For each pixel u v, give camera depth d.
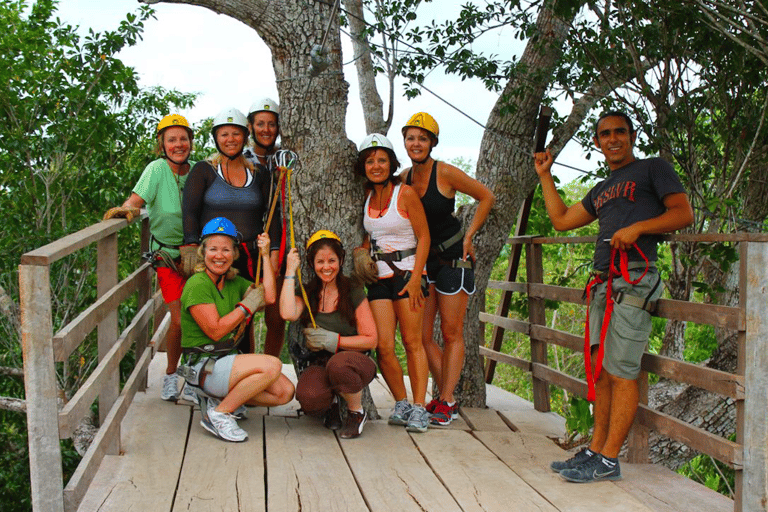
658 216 3.67
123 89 9.66
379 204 4.63
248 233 4.46
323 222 4.83
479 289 6.21
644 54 5.49
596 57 5.59
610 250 3.87
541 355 6.00
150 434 4.30
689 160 5.74
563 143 6.48
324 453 4.13
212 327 4.07
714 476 10.24
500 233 6.24
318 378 4.39
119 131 9.54
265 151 4.80
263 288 4.29
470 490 3.65
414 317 4.62
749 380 3.34
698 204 5.90
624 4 5.41
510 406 6.33
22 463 9.69
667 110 5.59
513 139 6.18
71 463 9.25
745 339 3.35
